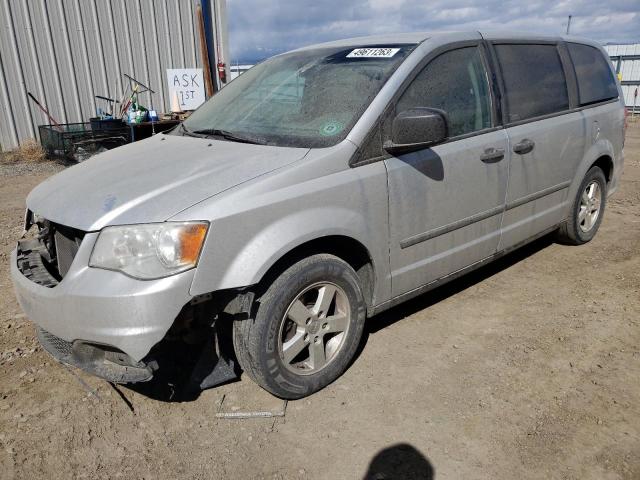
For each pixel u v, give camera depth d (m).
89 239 2.46
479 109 3.58
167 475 2.44
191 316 2.65
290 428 2.72
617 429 2.65
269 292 2.65
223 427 2.74
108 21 10.59
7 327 3.70
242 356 2.72
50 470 2.47
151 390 3.00
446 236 3.44
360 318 3.04
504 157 3.69
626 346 3.38
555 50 4.38
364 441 2.61
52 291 2.52
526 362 3.22
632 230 5.61
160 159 3.03
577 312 3.83
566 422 2.71
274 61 3.90
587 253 4.95
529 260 4.80
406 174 3.08
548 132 4.07
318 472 2.44
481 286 4.28
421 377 3.10
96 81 10.71
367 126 2.94
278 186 2.61
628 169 8.97
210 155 2.95
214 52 12.00
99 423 2.77
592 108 4.67
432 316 3.79
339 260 2.88
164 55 11.41
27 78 10.01
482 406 2.84
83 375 3.15
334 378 3.02
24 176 8.56
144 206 2.48
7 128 10.04
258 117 3.35
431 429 2.68
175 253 2.37
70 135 8.98
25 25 9.80
